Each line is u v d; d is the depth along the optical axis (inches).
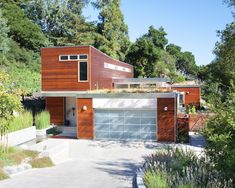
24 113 867.4
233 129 340.2
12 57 1696.6
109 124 943.7
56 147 617.3
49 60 1136.8
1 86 524.1
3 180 405.4
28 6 2212.1
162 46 2652.6
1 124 521.3
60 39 2194.9
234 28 831.1
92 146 850.1
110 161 644.7
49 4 2233.0
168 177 350.3
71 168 532.4
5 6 1904.5
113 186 382.3
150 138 917.2
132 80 1515.7
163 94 900.0
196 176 340.5
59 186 378.0
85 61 1109.1
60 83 1128.8
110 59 1413.6
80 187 376.2
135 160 666.2
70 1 2320.4
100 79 1240.8
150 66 2233.0
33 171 482.3
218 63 949.2
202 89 1636.3
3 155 499.2
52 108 1187.3
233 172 321.4
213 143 349.4
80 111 956.6
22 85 1395.2
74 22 2265.0
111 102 933.2
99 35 2245.3
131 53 2231.8
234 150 316.5
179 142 889.5
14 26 1843.0
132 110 925.8
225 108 361.4
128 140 928.9
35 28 1946.4
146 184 350.6
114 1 2348.7
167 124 901.2
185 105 1611.7
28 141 816.9
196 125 1043.3
